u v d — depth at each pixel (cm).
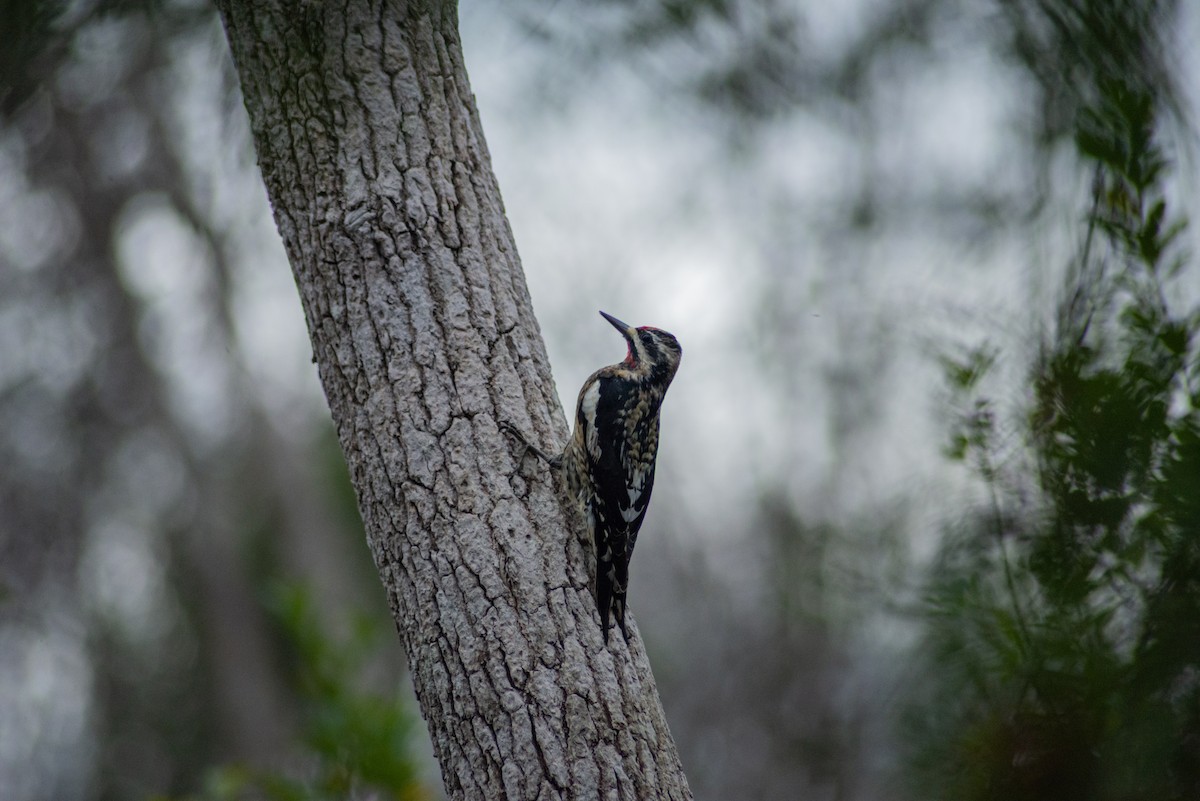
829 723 2550
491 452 817
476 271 850
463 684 770
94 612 3094
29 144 2606
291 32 844
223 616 3136
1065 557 617
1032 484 670
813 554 1925
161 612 3250
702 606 3106
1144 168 667
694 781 2873
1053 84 849
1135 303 643
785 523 2606
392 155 838
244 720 3073
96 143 2697
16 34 1002
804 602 2394
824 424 2502
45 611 2998
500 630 774
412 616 797
